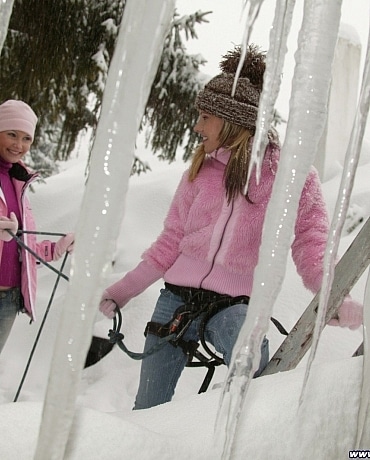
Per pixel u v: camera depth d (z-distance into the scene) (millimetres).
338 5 735
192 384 2834
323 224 1933
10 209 2344
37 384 3176
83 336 652
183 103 4332
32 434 921
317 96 738
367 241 1459
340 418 1092
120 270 4156
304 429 1062
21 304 2400
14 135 2350
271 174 1937
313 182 1960
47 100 4250
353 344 2777
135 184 5430
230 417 840
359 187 4422
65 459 896
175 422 1086
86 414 970
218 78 1997
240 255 1931
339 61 4938
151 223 4801
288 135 746
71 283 647
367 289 1078
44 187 6113
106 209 640
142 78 644
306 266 1891
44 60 3900
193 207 2016
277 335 2920
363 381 1073
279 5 771
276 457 1026
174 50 4309
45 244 2455
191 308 1926
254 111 1936
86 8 3926
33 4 3760
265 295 766
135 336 3254
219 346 1904
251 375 819
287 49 775
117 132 641
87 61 4008
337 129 4891
